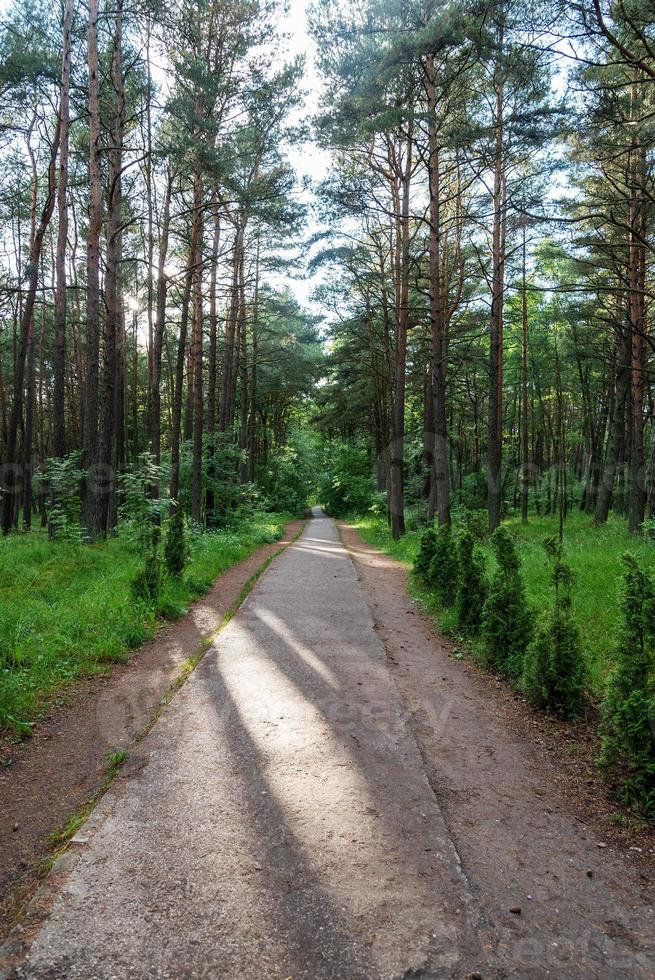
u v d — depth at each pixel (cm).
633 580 400
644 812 331
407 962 216
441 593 891
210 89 1370
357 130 1321
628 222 1485
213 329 2308
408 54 1173
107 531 1393
